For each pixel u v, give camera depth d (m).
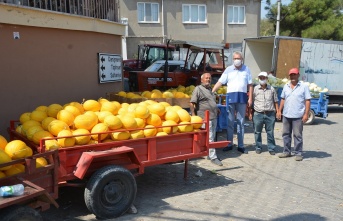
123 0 27.56
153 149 5.30
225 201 5.60
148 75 13.29
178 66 15.53
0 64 6.45
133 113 5.36
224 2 30.08
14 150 3.98
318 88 13.13
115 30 9.50
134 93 8.51
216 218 4.98
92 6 8.57
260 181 6.59
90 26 8.35
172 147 5.54
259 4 31.38
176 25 29.00
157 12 28.53
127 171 4.86
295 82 7.95
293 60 15.24
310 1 29.38
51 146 4.46
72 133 4.71
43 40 7.24
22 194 3.61
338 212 5.25
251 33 31.41
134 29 28.03
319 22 29.58
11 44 6.61
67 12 7.82
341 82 16.25
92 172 4.80
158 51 17.92
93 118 4.96
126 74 16.19
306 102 7.93
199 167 7.37
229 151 8.74
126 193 4.91
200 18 29.66
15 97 6.76
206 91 7.43
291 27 30.48
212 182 6.47
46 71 7.36
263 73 8.32
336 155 8.59
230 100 8.43
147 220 4.86
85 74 8.41
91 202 4.61
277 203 5.56
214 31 30.14
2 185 3.76
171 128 5.54
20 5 6.58
